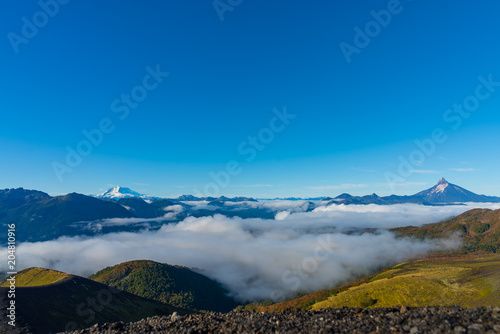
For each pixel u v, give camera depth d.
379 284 197.00
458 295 147.25
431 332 13.75
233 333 18.03
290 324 18.45
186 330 19.22
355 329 16.05
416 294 164.62
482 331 13.00
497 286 140.50
